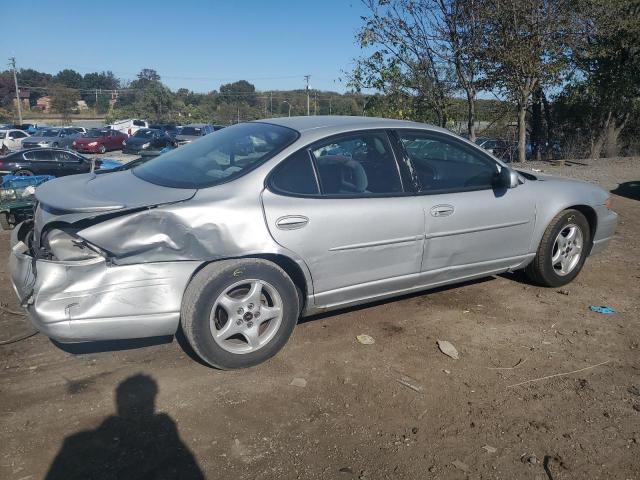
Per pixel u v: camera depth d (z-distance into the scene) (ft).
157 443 9.59
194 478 8.79
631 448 9.77
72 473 8.82
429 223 13.78
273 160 12.16
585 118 67.21
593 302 16.25
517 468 9.21
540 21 34.88
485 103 46.96
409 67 37.04
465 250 14.66
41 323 10.52
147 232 10.78
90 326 10.65
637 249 22.02
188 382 11.50
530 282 17.69
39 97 290.56
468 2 33.83
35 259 10.71
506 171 14.79
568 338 13.89
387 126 13.88
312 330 13.98
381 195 13.24
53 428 9.93
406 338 13.67
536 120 69.10
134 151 107.24
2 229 23.97
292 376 11.82
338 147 13.02
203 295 11.17
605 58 56.03
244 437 9.82
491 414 10.65
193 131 112.78
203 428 10.03
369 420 10.38
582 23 36.96
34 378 11.53
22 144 105.09
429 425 10.28
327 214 12.34
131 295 10.84
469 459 9.39
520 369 12.36
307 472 9.00
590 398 11.27
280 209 11.82
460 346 13.35
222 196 11.44
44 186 12.70
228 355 11.68
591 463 9.37
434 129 14.55
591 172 44.60
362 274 13.11
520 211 15.49
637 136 72.02
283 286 12.00
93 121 240.73
